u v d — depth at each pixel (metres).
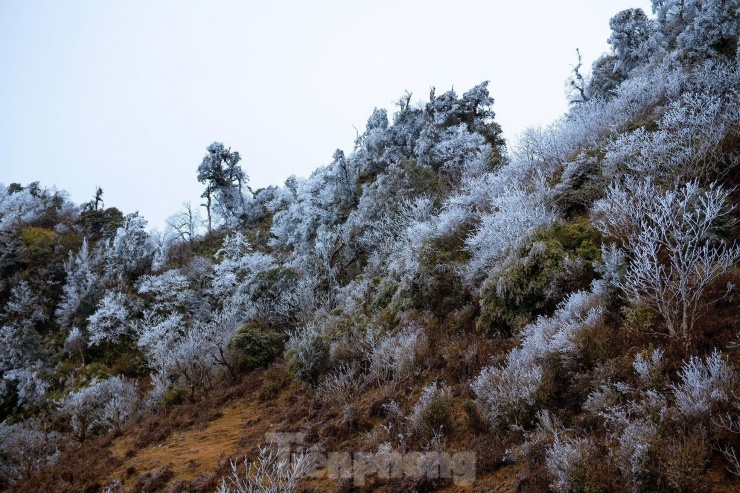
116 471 7.32
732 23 11.53
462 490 4.16
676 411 3.45
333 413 6.89
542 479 3.68
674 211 5.86
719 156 6.73
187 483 5.96
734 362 3.85
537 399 4.50
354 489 4.78
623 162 7.89
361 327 9.51
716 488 3.00
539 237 6.84
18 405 16.70
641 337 4.53
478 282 8.10
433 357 6.94
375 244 15.55
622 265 5.25
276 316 14.04
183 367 11.25
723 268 4.46
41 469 8.91
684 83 10.23
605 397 4.00
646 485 3.14
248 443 6.91
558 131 11.41
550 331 5.26
